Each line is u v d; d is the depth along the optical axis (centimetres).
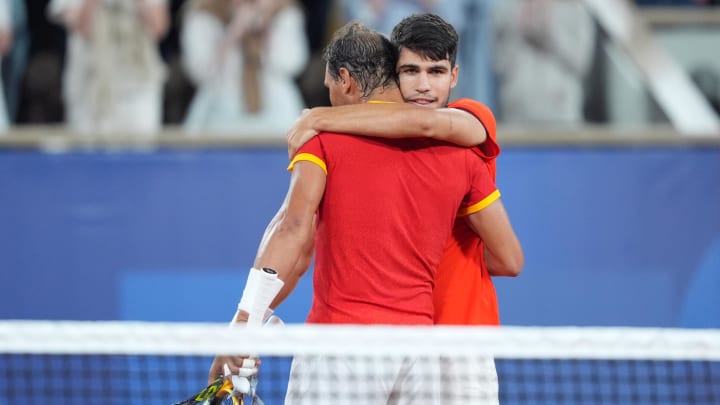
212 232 2497
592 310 2517
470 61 2542
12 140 2480
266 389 2059
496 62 2542
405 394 1111
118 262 2484
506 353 995
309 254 1192
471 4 2527
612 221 2525
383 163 1097
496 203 1156
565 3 2544
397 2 2516
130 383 2045
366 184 1092
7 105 2533
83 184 2494
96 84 2528
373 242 1092
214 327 1013
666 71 2564
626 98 2569
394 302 1093
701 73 2620
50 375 2114
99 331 1005
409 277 1103
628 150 2528
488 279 1203
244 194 2503
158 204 2497
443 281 1173
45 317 2477
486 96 2552
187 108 2545
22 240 2483
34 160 2489
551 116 2558
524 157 2525
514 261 1183
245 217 2498
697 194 2527
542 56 2548
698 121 2564
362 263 1095
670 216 2531
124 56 2528
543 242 2517
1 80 2527
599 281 2516
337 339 997
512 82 2550
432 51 1135
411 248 1100
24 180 2488
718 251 2525
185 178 2500
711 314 2514
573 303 2512
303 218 1080
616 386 1942
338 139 1100
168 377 2028
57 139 2489
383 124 1084
